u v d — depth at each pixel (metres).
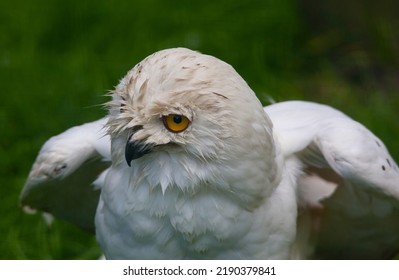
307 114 9.55
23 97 14.74
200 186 8.46
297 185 9.47
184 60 8.24
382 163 8.97
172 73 8.16
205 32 16.45
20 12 16.92
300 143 9.20
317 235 10.38
